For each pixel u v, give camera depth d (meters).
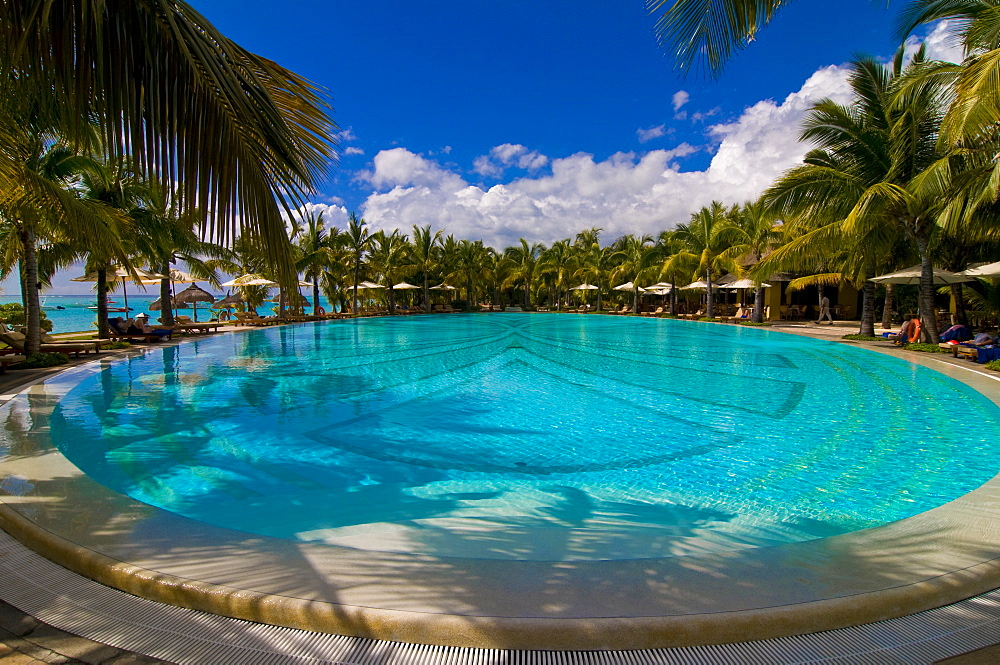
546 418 6.62
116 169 2.26
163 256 16.56
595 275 36.88
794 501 3.97
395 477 4.54
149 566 2.25
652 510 3.78
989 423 6.14
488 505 3.88
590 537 3.25
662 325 24.14
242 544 2.48
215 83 2.18
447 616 1.85
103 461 4.90
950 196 10.38
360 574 2.18
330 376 9.77
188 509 3.83
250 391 8.27
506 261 42.03
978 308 15.16
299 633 1.89
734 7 3.90
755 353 13.06
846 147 12.75
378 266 33.31
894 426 6.07
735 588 2.07
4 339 10.40
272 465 4.83
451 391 8.35
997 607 2.05
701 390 8.38
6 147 4.81
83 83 2.15
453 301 42.81
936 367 9.56
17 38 2.15
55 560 2.45
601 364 11.37
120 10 2.14
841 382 8.86
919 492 4.14
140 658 1.79
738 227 23.09
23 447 4.34
